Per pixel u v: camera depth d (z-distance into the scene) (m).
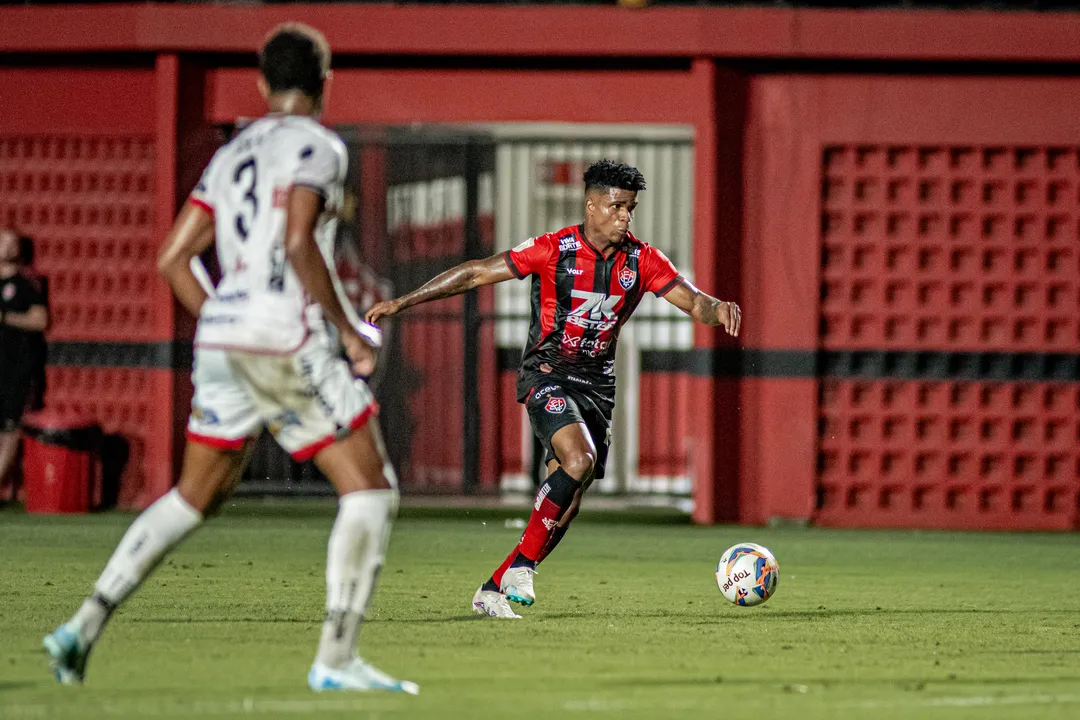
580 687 16.48
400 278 52.12
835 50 45.22
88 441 45.56
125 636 20.12
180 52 46.25
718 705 15.49
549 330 23.78
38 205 48.22
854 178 46.34
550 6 45.53
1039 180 46.28
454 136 49.09
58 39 46.38
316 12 45.84
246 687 15.95
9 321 44.72
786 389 46.25
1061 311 46.41
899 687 16.98
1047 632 22.72
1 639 19.70
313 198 14.94
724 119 45.97
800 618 23.83
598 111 46.59
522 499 51.09
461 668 17.80
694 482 46.28
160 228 46.44
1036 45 45.22
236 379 15.38
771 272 46.19
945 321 46.47
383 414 52.66
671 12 45.31
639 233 51.50
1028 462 46.66
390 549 36.75
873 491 46.62
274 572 29.94
